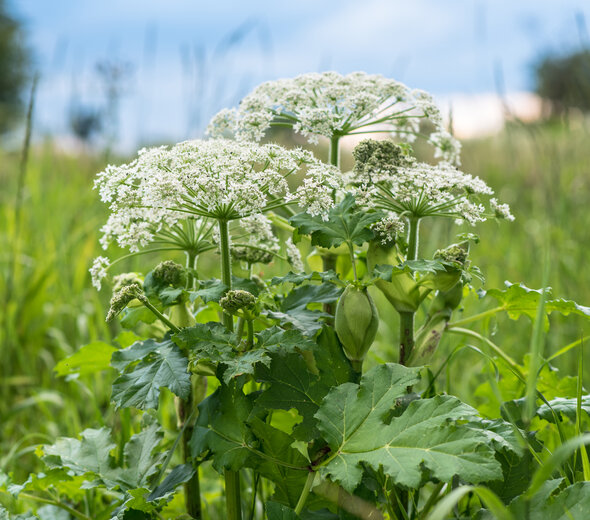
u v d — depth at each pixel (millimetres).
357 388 1826
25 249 5570
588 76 4387
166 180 1842
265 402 1912
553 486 1661
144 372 1877
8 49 22891
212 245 2312
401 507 1964
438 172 2102
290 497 2014
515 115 4059
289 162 2035
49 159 7723
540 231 5090
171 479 2002
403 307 2199
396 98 2443
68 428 3289
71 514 2441
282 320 1980
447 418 1640
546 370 2408
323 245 1990
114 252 5051
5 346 4082
